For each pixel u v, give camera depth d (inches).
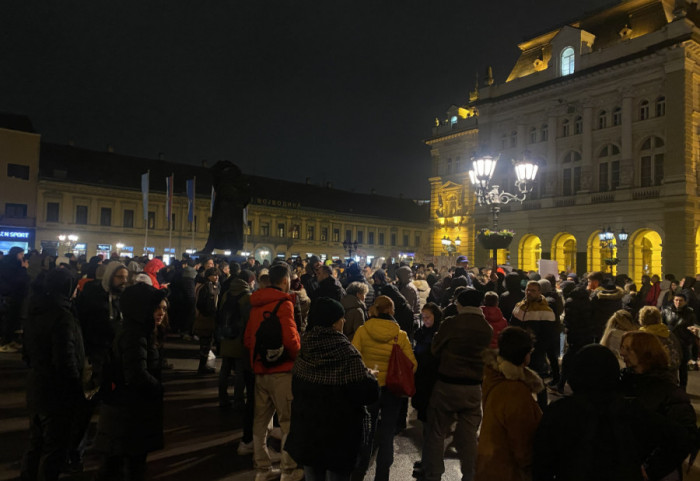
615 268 1347.2
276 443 291.3
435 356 232.8
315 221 2760.8
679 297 400.2
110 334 274.1
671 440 128.6
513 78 1706.4
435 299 535.2
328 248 2797.7
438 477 224.2
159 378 191.5
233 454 271.7
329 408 161.3
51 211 2028.8
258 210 2546.8
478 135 1739.7
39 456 212.4
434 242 2076.8
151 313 186.9
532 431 149.7
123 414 181.0
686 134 1221.7
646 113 1317.7
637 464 125.6
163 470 249.6
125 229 2186.3
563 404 133.0
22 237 1919.3
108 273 279.1
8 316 523.8
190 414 337.4
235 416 334.3
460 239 1961.1
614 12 1448.1
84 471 247.4
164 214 2294.5
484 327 225.8
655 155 1298.0
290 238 2632.9
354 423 164.6
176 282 534.0
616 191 1353.3
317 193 3006.9
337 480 165.9
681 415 156.0
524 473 151.5
